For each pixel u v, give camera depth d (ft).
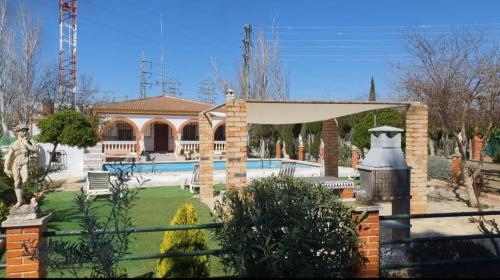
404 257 17.63
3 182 29.60
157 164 83.66
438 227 28.91
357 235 14.33
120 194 16.67
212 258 20.93
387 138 22.54
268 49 103.30
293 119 37.83
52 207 36.94
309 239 13.09
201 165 43.34
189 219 16.80
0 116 97.04
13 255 12.85
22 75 101.19
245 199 14.32
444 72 38.63
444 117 35.99
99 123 77.87
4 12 96.94
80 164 65.82
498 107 35.45
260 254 13.25
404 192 22.22
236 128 27.17
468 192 36.94
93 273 14.61
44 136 52.75
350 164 78.28
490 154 90.27
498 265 15.94
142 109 104.78
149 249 23.31
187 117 110.32
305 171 67.82
